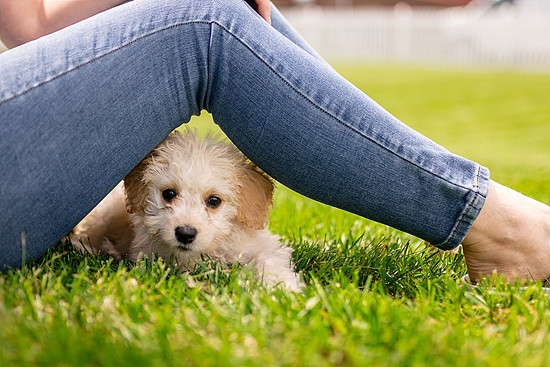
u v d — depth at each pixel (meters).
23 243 1.02
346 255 1.22
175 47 1.04
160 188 1.21
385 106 5.08
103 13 1.06
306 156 1.05
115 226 1.32
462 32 9.15
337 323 0.91
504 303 1.01
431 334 0.89
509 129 4.11
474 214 1.06
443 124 4.30
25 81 1.00
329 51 9.91
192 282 1.04
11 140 0.99
